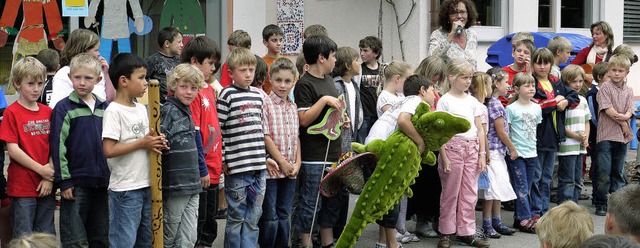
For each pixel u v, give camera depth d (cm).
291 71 573
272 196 573
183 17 914
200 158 526
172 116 503
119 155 481
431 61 694
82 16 839
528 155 716
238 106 547
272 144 565
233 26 946
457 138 645
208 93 561
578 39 1013
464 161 648
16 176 505
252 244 554
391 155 520
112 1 859
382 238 629
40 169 505
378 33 1045
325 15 1056
